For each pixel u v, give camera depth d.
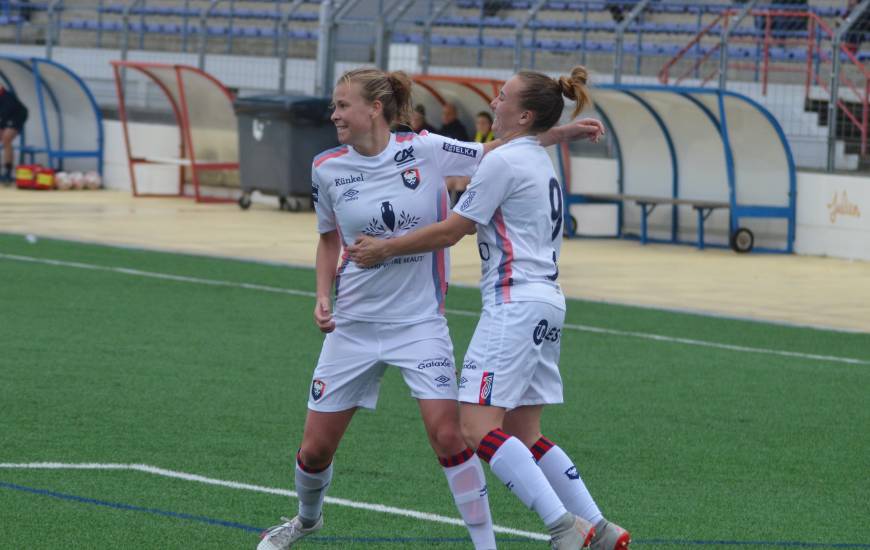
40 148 96.50
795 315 45.91
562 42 89.38
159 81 86.75
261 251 60.22
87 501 20.80
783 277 56.84
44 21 115.25
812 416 29.34
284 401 29.20
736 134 67.12
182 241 63.00
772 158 66.75
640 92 68.75
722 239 69.50
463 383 16.83
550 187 17.20
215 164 85.00
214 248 60.69
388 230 17.44
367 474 23.03
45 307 41.81
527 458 16.47
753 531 20.17
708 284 53.75
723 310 46.56
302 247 62.38
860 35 73.25
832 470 24.41
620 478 23.39
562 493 17.31
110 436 25.36
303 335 38.50
